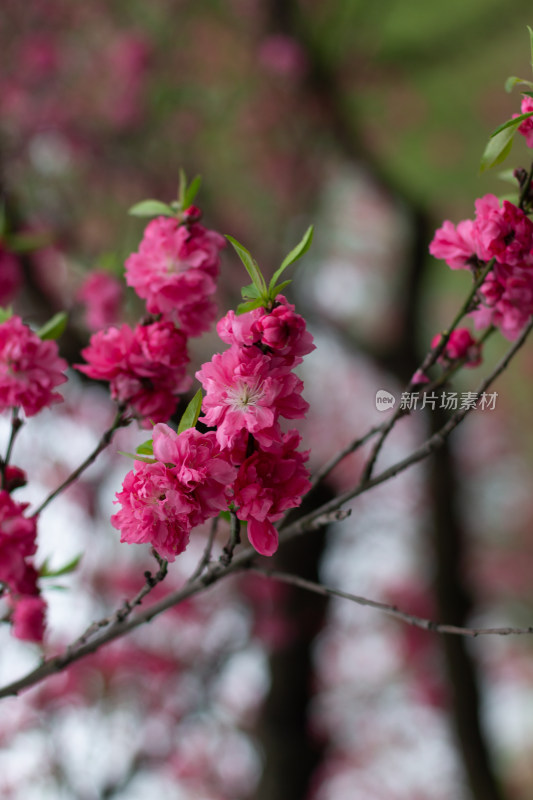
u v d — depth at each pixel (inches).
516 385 282.2
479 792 159.5
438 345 48.3
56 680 152.8
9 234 83.0
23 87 164.2
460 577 171.0
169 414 49.9
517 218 43.4
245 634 168.7
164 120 176.2
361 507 230.1
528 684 276.5
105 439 50.4
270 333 35.5
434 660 224.7
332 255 236.2
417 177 201.2
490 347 204.8
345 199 237.5
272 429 36.3
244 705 181.9
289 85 189.8
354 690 229.9
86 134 168.2
